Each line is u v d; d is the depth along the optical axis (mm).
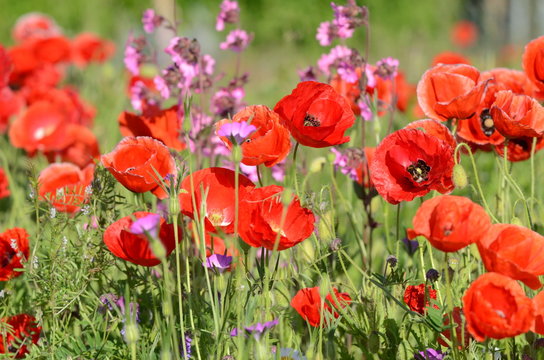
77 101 3576
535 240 2061
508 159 2387
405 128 2221
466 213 2039
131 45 2668
